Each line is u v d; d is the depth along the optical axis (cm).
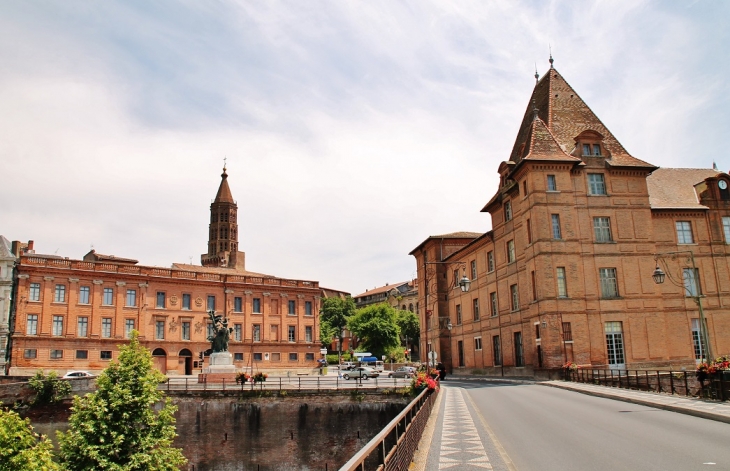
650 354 4981
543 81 6084
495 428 1973
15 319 6831
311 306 9362
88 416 2286
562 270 4919
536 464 1327
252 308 8738
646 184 5344
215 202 13225
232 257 12812
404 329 14162
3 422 1455
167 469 2323
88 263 7425
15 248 7738
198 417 5038
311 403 5066
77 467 2216
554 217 4988
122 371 2373
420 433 1727
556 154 5078
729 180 5662
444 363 7725
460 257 7462
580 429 1886
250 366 8494
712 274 5381
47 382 4997
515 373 5581
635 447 1513
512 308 5716
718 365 2647
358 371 6756
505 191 5731
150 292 7869
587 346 4816
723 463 1281
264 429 4809
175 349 7950
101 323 7406
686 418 2103
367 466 970
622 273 5050
